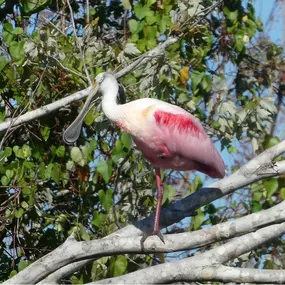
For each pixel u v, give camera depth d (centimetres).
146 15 1340
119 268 1262
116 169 1311
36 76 1298
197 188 1348
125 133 1265
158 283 985
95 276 1272
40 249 1331
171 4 1338
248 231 991
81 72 1295
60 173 1290
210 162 1206
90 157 1288
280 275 953
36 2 1360
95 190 1327
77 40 1289
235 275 963
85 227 1330
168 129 1183
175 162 1209
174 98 1325
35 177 1289
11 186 1280
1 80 1298
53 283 1032
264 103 1354
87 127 1331
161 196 1201
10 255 1348
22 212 1278
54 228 1334
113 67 1314
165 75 1276
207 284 1216
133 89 1290
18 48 1282
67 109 1309
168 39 1272
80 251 1005
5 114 1324
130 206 1305
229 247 986
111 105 1194
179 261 986
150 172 1298
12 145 1334
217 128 1350
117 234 1076
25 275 1006
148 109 1184
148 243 1003
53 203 1343
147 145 1195
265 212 988
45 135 1293
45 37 1272
